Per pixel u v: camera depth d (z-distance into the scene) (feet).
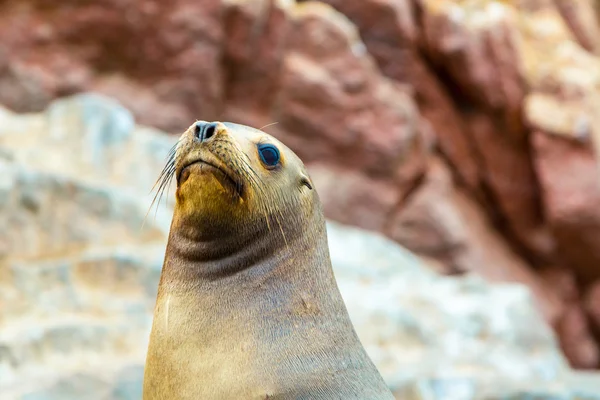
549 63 119.75
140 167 75.56
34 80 91.30
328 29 105.29
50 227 64.03
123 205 67.10
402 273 81.92
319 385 25.03
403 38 112.88
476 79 112.78
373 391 25.75
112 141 76.64
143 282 61.46
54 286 59.57
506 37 114.42
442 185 110.63
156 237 66.74
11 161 69.62
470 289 79.46
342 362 25.99
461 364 66.49
